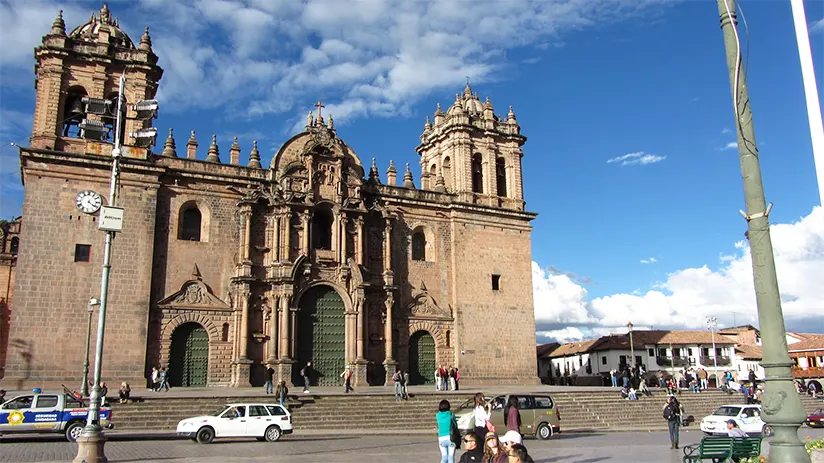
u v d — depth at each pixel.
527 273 65.00
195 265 51.50
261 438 32.41
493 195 65.25
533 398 34.84
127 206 49.19
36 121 48.94
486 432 17.61
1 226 61.91
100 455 20.77
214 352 50.72
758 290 12.50
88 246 47.47
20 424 29.41
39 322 45.00
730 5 13.66
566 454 26.73
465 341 60.09
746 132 13.11
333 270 55.81
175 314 49.81
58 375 44.72
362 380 54.06
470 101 69.19
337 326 55.47
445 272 61.53
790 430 11.76
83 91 51.12
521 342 62.72
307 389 47.16
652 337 96.62
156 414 37.06
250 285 52.22
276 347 52.00
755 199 12.80
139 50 52.69
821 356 94.62
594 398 50.97
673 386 60.75
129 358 46.94
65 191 47.62
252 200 53.72
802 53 12.80
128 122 51.09
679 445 31.14
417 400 44.94
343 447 29.44
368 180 60.97
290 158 57.03
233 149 55.91
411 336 58.97
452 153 65.56
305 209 55.25
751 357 96.88
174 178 52.12
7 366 43.66
